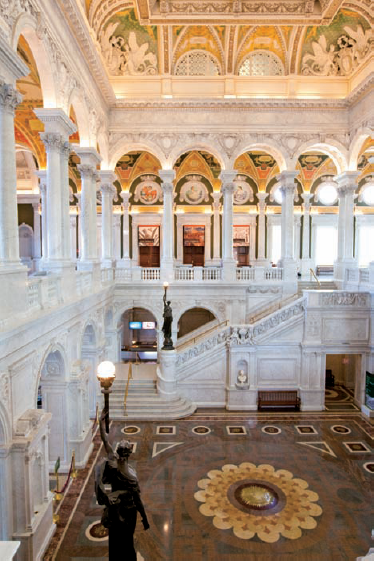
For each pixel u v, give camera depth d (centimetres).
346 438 1334
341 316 1596
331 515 936
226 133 1908
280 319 1612
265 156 2475
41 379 1115
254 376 1600
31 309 868
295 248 2603
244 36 1833
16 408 784
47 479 880
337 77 1900
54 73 1065
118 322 2008
